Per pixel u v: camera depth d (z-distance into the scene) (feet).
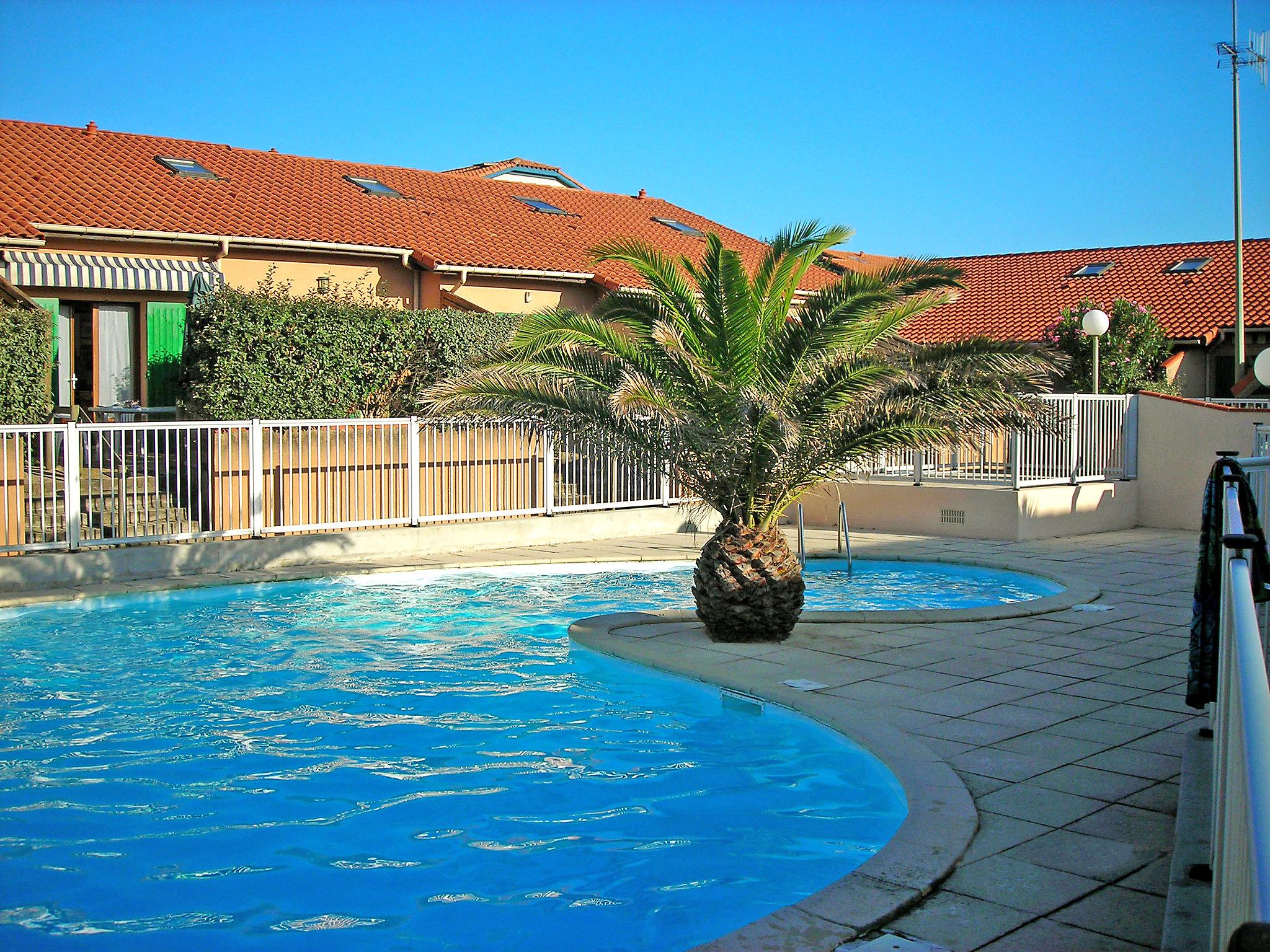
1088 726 24.08
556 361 34.68
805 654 31.58
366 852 19.10
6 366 49.03
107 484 52.39
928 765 21.36
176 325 64.95
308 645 35.04
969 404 31.40
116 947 15.75
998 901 15.29
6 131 73.56
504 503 55.88
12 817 20.83
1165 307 100.42
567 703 28.40
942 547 53.93
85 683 30.32
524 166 111.86
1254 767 6.07
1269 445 31.76
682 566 50.85
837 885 15.70
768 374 32.99
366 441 51.67
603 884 17.70
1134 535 58.59
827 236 33.37
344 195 80.69
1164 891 15.60
